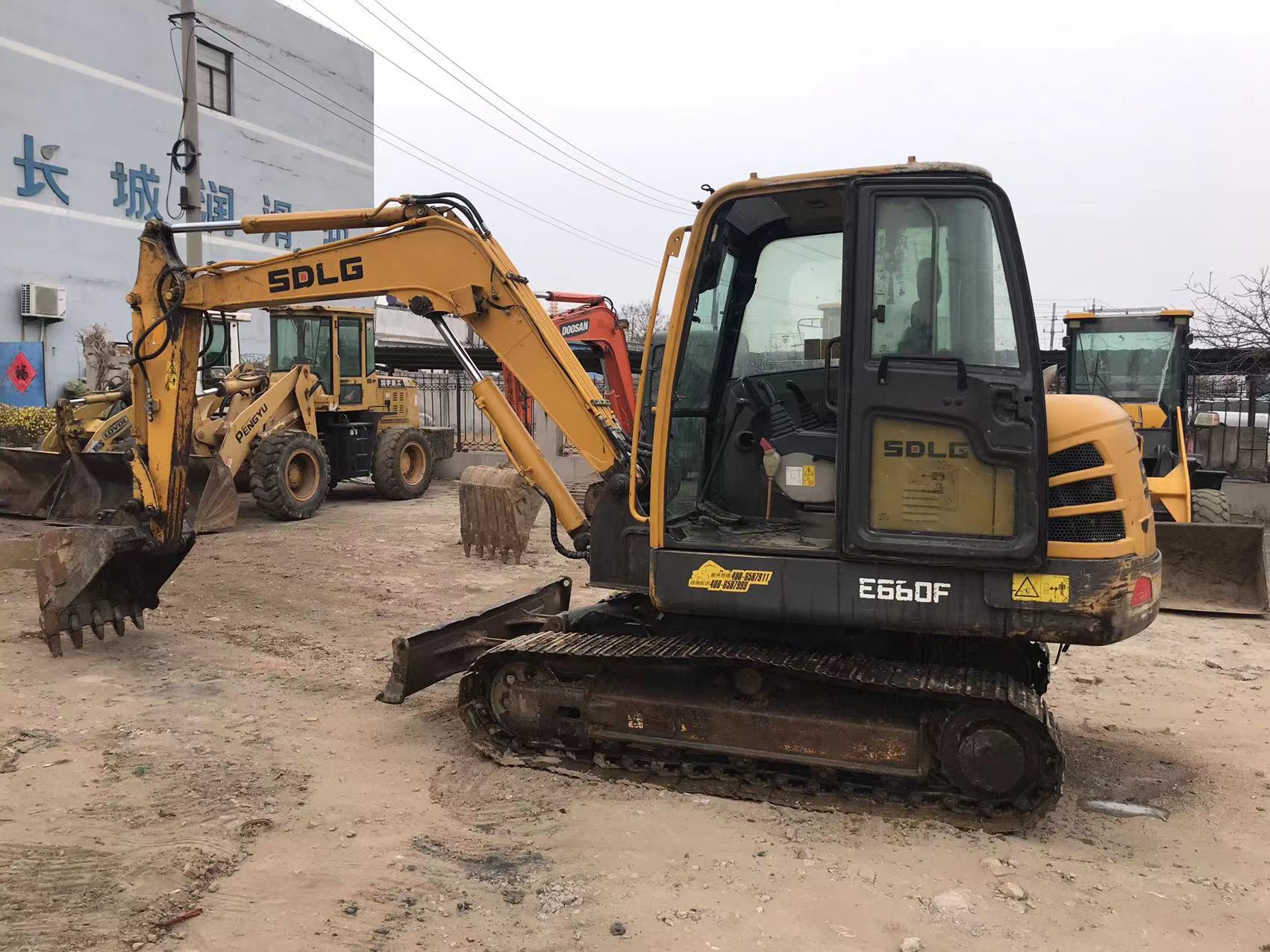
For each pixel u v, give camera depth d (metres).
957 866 3.50
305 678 5.66
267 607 7.40
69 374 17.98
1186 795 4.27
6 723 4.72
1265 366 14.05
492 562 9.53
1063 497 3.62
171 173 20.19
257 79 22.53
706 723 4.15
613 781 4.22
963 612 3.64
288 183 23.73
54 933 2.88
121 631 6.19
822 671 3.88
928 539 3.64
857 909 3.18
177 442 5.89
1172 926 3.12
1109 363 10.52
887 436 3.68
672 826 3.79
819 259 4.46
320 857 3.46
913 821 3.86
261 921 3.00
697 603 3.98
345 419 13.77
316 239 24.58
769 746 4.07
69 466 9.34
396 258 5.23
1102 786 4.36
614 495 4.56
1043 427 3.52
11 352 16.58
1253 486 13.23
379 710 5.16
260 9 22.48
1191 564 8.09
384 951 2.85
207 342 6.13
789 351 4.54
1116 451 3.61
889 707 3.99
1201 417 10.79
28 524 10.55
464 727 4.89
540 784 4.19
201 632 6.60
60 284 17.84
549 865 3.45
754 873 3.41
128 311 19.38
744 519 4.48
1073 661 6.51
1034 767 3.73
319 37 24.47
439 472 17.61
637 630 4.68
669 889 3.29
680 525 4.30
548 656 4.32
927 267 3.64
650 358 4.29
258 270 5.58
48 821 3.67
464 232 5.05
